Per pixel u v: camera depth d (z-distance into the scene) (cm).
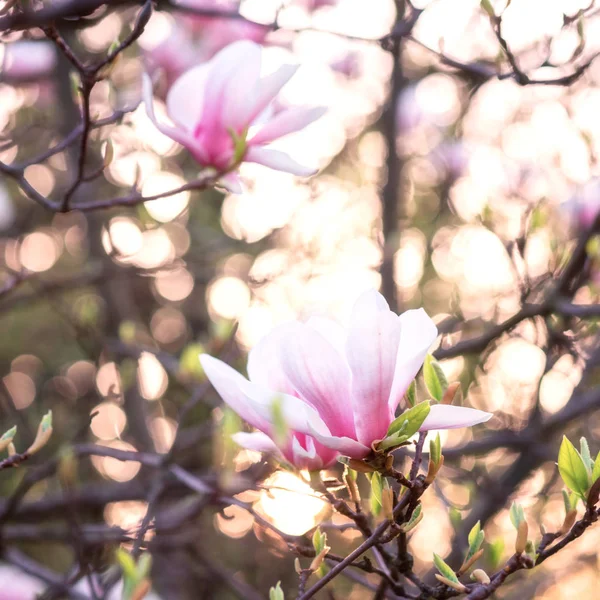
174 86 133
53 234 404
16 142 211
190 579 262
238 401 116
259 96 134
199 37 202
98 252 270
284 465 117
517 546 116
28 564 187
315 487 117
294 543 129
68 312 225
